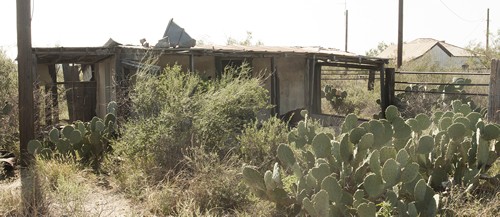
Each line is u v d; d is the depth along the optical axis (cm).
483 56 2098
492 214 540
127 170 741
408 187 522
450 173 609
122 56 1025
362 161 537
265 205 578
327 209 467
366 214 457
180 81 827
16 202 593
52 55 1005
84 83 1280
